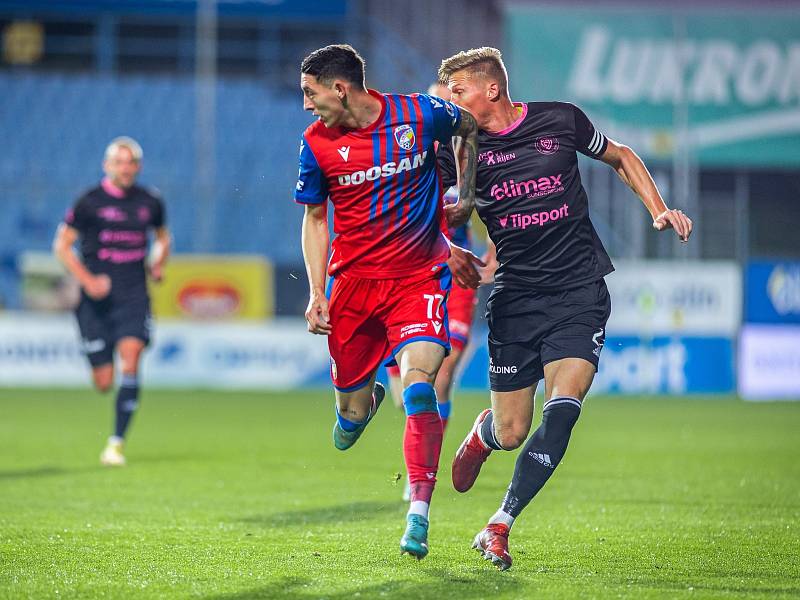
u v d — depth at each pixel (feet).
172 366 206.90
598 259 55.83
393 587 46.50
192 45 287.48
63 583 47.29
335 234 53.98
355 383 55.47
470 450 58.70
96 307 104.22
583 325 54.29
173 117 276.41
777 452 114.01
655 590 46.44
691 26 243.19
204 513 70.54
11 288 233.76
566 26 242.17
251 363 208.44
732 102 242.17
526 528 65.26
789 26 243.19
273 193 250.37
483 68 55.52
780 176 253.65
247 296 209.26
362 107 51.11
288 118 278.05
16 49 284.61
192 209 251.19
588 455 110.63
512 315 55.98
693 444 121.90
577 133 55.98
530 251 55.36
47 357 208.03
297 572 50.03
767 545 59.11
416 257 52.90
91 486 84.53
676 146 241.55
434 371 51.67
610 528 65.21
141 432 132.26
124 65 289.12
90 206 102.22
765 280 213.46
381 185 51.72
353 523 66.18
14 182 250.57
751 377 211.41
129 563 52.21
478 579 48.55
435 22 271.90
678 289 211.20
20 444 116.78
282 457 107.04
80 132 272.51
